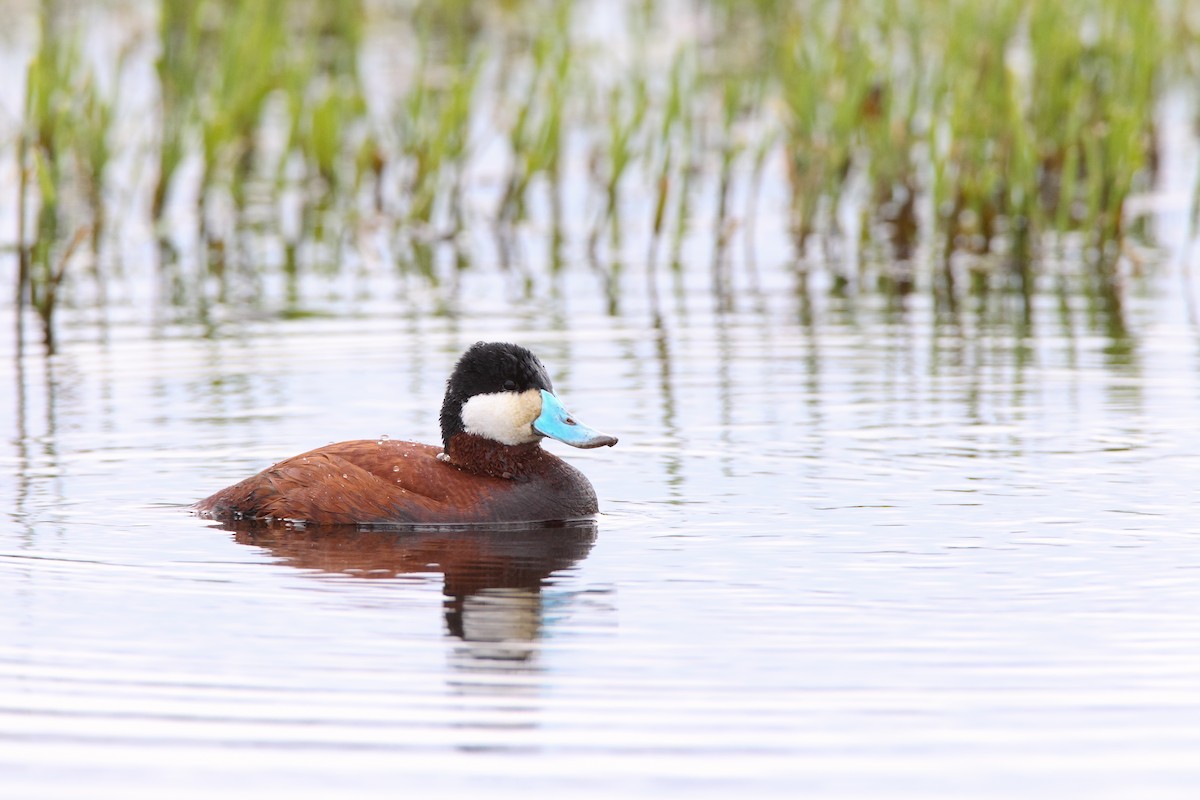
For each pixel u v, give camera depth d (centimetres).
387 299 1816
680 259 2031
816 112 2253
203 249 2105
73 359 1541
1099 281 1889
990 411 1342
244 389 1424
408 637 864
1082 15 2445
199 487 1151
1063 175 2167
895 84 2373
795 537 1034
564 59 2325
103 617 891
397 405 1370
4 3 3256
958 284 1889
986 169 2130
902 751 738
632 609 903
